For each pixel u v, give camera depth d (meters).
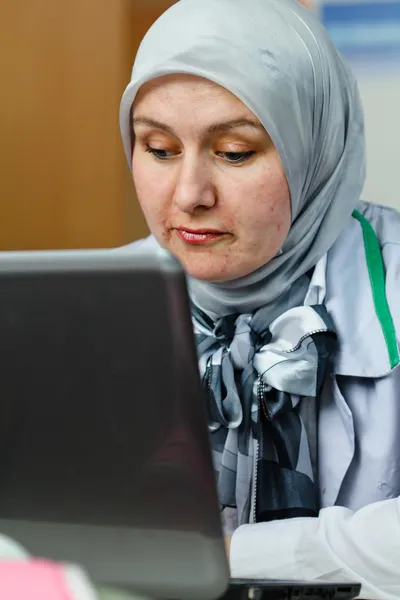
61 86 2.40
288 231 1.14
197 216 1.08
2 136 2.45
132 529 0.64
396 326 1.15
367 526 0.95
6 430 0.64
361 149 1.25
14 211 2.48
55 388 0.62
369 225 1.28
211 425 1.17
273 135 1.05
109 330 0.60
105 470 0.63
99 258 0.59
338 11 2.26
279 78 1.06
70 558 0.66
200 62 1.03
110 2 2.34
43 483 0.65
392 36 2.25
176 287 0.58
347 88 1.22
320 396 1.16
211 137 1.06
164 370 0.60
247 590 0.75
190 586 0.65
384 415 1.13
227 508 1.17
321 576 0.95
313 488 1.14
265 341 1.16
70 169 2.44
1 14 2.39
